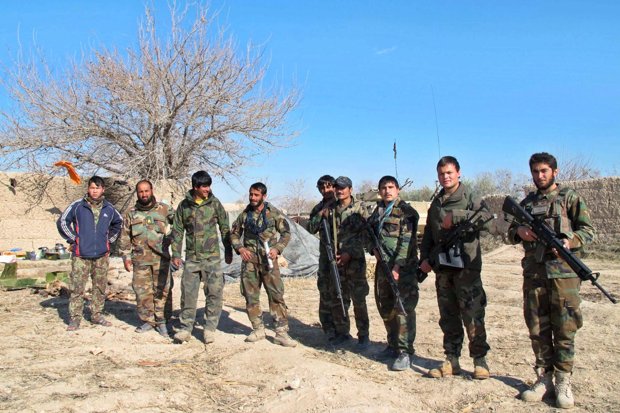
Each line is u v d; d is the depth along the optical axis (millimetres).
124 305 8492
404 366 5320
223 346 6121
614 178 17000
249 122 18625
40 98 16797
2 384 4742
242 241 6484
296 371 5180
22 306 8219
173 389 4746
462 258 4871
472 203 4941
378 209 5672
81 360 5535
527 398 4512
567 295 4336
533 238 4477
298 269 11703
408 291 5414
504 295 9633
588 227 4395
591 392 4723
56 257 13711
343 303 6020
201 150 18734
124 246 6793
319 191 6363
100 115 17484
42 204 15516
